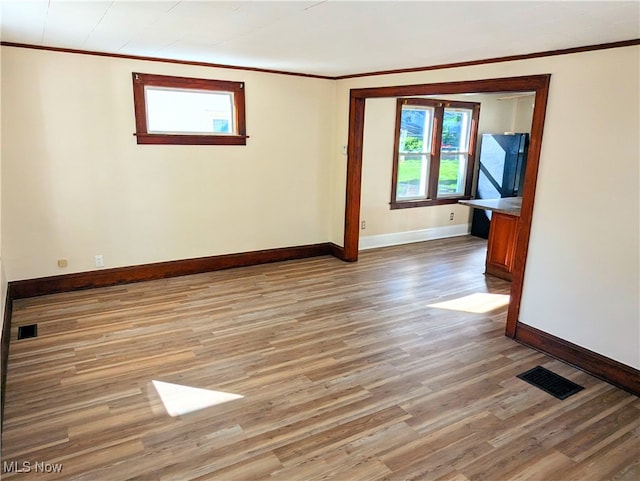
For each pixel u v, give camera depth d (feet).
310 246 19.43
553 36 8.85
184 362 10.44
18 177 13.07
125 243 15.20
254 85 16.40
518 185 23.07
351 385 9.63
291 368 10.29
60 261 14.20
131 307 13.52
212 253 17.04
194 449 7.57
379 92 16.16
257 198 17.56
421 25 8.41
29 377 9.61
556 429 8.30
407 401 9.09
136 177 14.92
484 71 12.13
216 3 7.44
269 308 13.79
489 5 6.97
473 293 15.52
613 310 9.78
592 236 10.00
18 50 12.41
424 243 22.56
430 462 7.38
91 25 9.50
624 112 9.20
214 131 16.30
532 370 10.43
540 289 11.21
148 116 14.89
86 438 7.75
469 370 10.37
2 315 10.19
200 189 16.22
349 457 7.45
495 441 7.93
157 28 9.59
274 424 8.27
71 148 13.69
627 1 6.51
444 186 23.50
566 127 10.24
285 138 17.63
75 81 13.34
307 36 9.88
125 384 9.46
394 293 15.38
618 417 8.71
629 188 9.29
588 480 7.09
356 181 18.20
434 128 21.97
